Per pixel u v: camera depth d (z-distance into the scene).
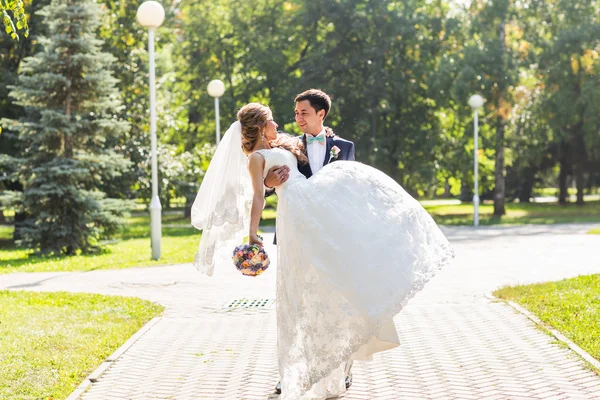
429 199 67.31
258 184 5.22
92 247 21.05
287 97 38.28
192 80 42.59
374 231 5.01
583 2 38.72
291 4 43.09
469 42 39.00
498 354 6.89
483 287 11.43
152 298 11.20
